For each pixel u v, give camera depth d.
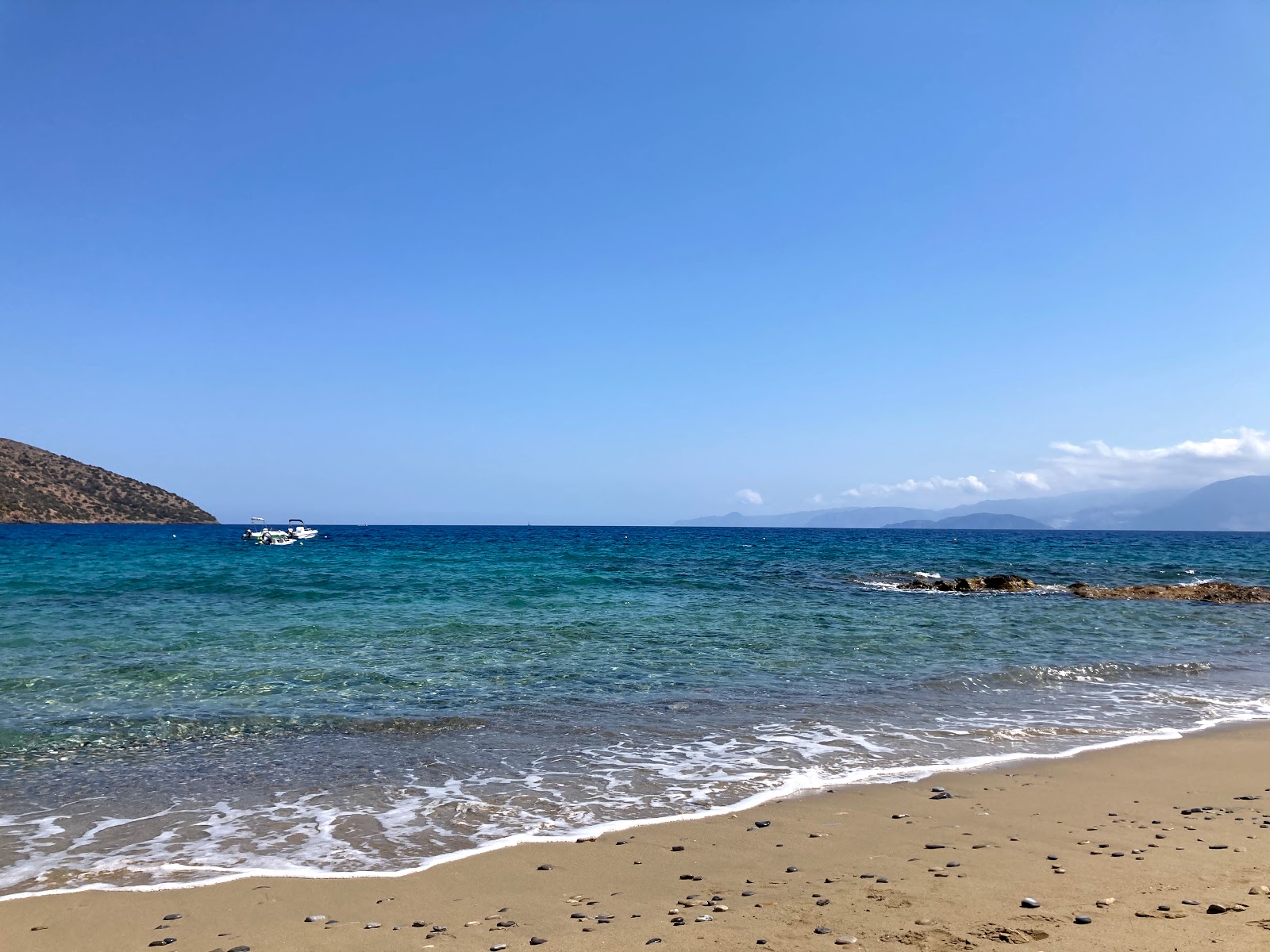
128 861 7.39
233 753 10.95
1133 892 6.42
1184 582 45.91
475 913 6.29
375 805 8.98
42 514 161.00
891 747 11.64
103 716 12.74
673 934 5.78
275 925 6.10
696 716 13.30
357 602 28.03
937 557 69.31
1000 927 5.71
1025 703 14.80
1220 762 11.05
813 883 6.80
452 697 14.38
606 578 39.41
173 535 115.56
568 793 9.47
